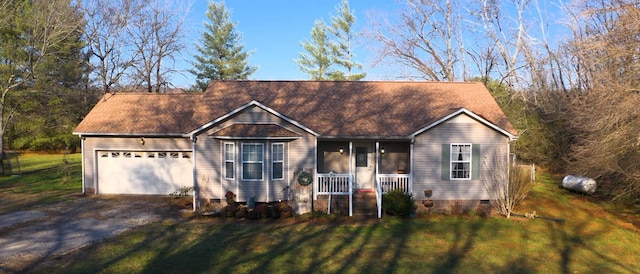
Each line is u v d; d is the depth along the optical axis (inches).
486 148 701.9
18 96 1126.4
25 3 1078.4
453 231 589.3
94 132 786.2
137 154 811.4
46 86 1134.4
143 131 783.7
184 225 592.1
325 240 533.6
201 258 452.4
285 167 697.6
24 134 1513.3
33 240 503.2
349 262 453.7
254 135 674.2
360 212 678.5
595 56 735.1
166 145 802.2
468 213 689.6
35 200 749.3
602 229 622.2
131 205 718.5
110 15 1343.5
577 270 454.0
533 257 491.8
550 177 1123.9
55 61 1178.6
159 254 461.4
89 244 491.5
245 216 642.8
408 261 462.9
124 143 803.4
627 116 633.0
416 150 700.0
